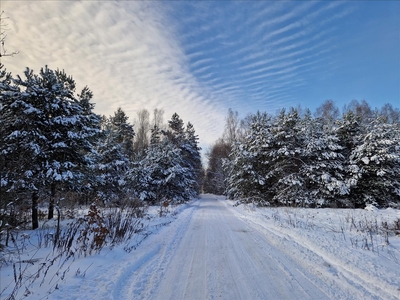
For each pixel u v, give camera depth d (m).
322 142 17.72
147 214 12.76
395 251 5.52
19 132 7.95
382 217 10.76
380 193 16.56
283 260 5.41
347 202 16.61
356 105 47.19
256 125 21.72
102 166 17.50
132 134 34.56
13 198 5.11
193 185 32.78
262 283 4.17
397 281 3.91
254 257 5.66
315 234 7.36
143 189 21.06
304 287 3.99
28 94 8.62
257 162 20.36
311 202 16.70
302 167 18.12
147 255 5.80
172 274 4.62
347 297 3.61
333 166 17.09
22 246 5.99
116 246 6.36
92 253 5.62
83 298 3.49
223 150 44.25
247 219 12.14
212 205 22.42
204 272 4.72
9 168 5.04
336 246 5.96
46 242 6.15
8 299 3.26
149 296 3.70
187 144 37.44
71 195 12.32
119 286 4.03
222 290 3.91
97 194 16.19
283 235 7.88
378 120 17.20
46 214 11.78
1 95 8.34
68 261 5.02
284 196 17.53
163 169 23.03
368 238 6.77
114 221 8.53
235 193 22.84
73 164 9.60
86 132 10.42
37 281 3.98
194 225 10.39
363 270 4.40
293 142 18.70
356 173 16.59
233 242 7.17
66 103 9.84
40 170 8.68
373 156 16.17
